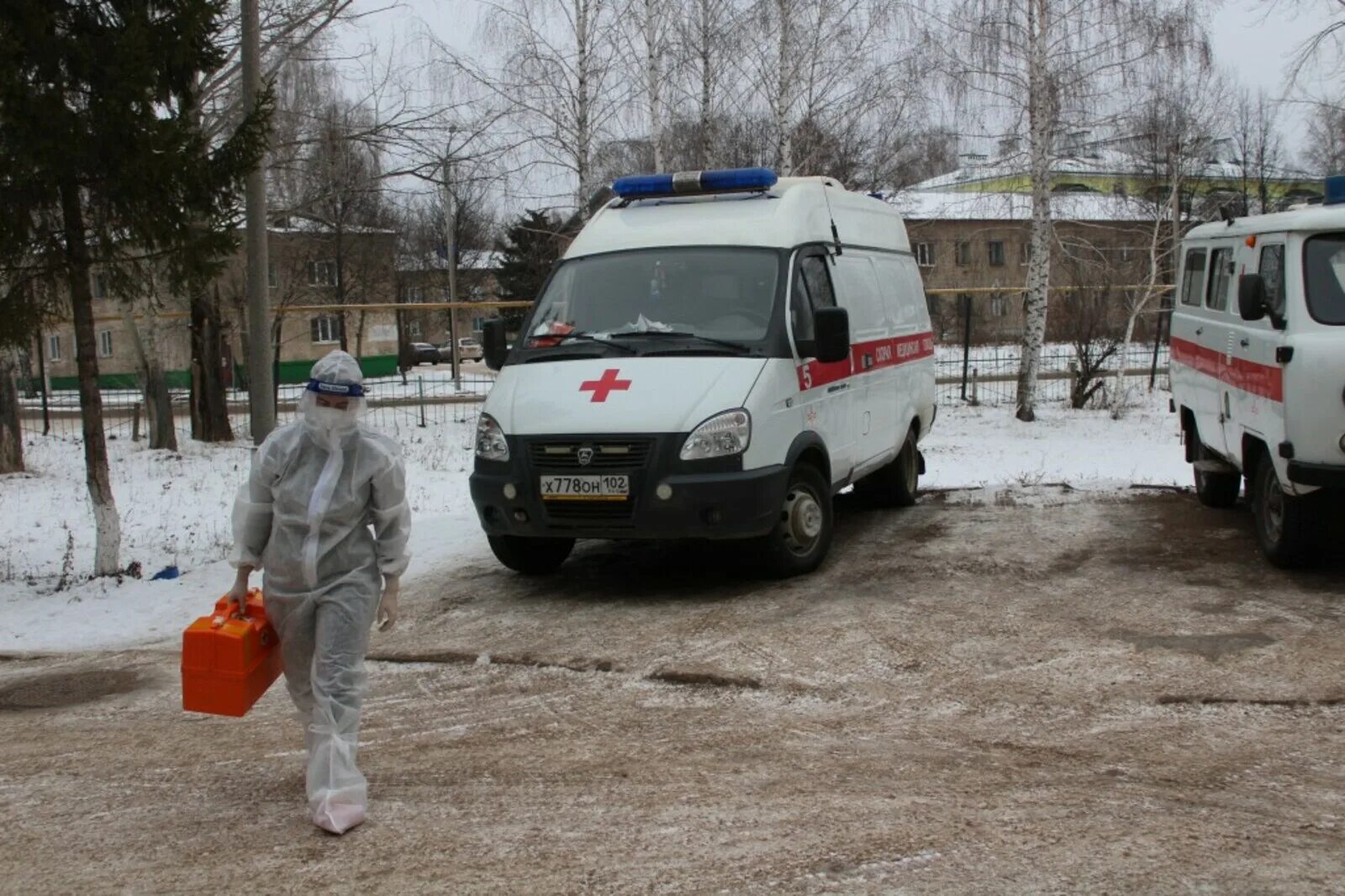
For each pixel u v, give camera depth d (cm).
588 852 435
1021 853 421
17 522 1374
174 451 2064
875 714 589
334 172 2027
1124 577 830
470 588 905
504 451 825
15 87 857
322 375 469
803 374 873
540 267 4197
